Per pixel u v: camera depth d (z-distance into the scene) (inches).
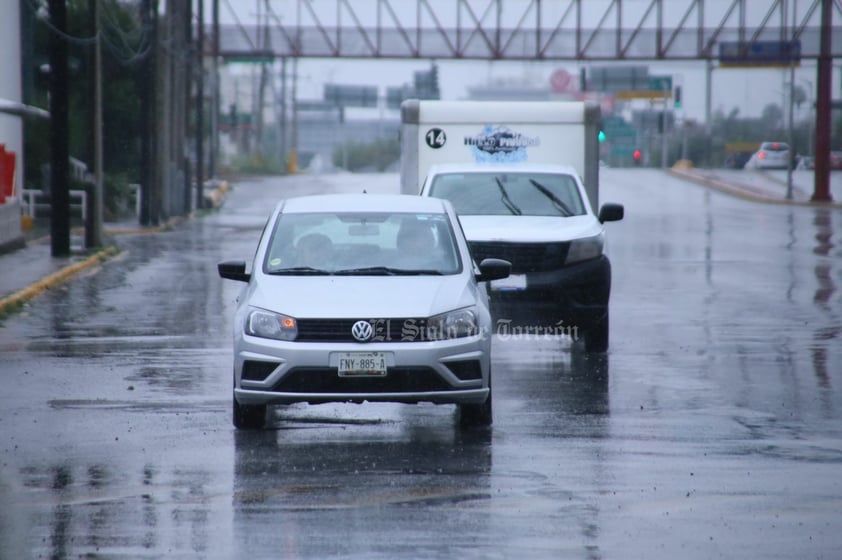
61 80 3580.2
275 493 1094.4
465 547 932.6
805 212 6540.4
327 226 1486.2
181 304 2647.6
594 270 1939.0
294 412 1486.2
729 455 1252.5
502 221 2015.3
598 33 7062.0
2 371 1781.5
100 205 3937.0
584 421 1430.9
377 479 1146.0
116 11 6378.0
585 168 2647.6
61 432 1359.5
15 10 4692.4
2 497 1083.9
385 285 1370.6
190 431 1366.9
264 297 1352.1
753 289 3021.7
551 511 1035.3
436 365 1302.9
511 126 2659.9
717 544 944.9
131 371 1785.2
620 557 911.7
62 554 918.4
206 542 946.1
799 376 1760.6
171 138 5964.6
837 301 2760.8
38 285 2878.9
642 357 1945.1
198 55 6796.3
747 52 7298.2
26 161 5467.5
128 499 1075.3
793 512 1037.2
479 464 1208.2
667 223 5723.4
